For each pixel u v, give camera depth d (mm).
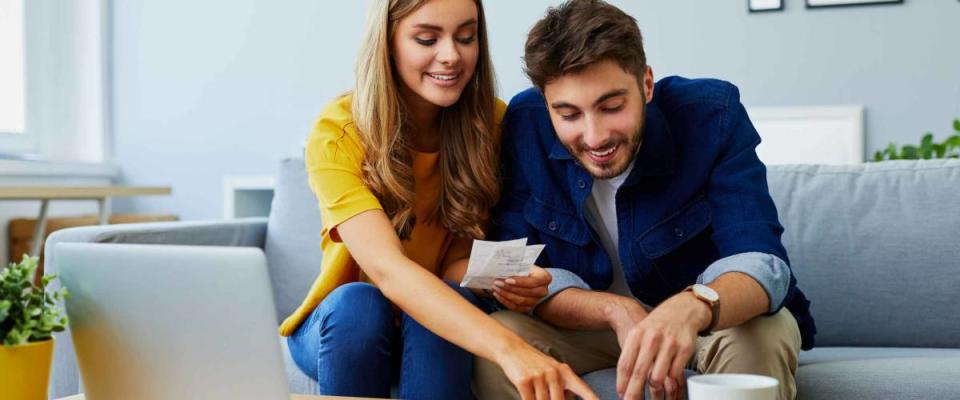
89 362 1146
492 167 1679
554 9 1434
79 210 3961
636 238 1578
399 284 1421
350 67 3936
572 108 1400
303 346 1606
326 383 1461
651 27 3635
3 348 1092
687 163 1568
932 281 1869
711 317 1273
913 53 3391
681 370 1224
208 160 4090
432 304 1370
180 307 1054
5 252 3504
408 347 1435
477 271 1383
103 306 1109
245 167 4059
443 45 1571
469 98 1670
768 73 3527
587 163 1451
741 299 1318
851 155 3395
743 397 875
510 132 1706
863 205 1937
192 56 4094
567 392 1250
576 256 1633
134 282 1078
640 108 1426
